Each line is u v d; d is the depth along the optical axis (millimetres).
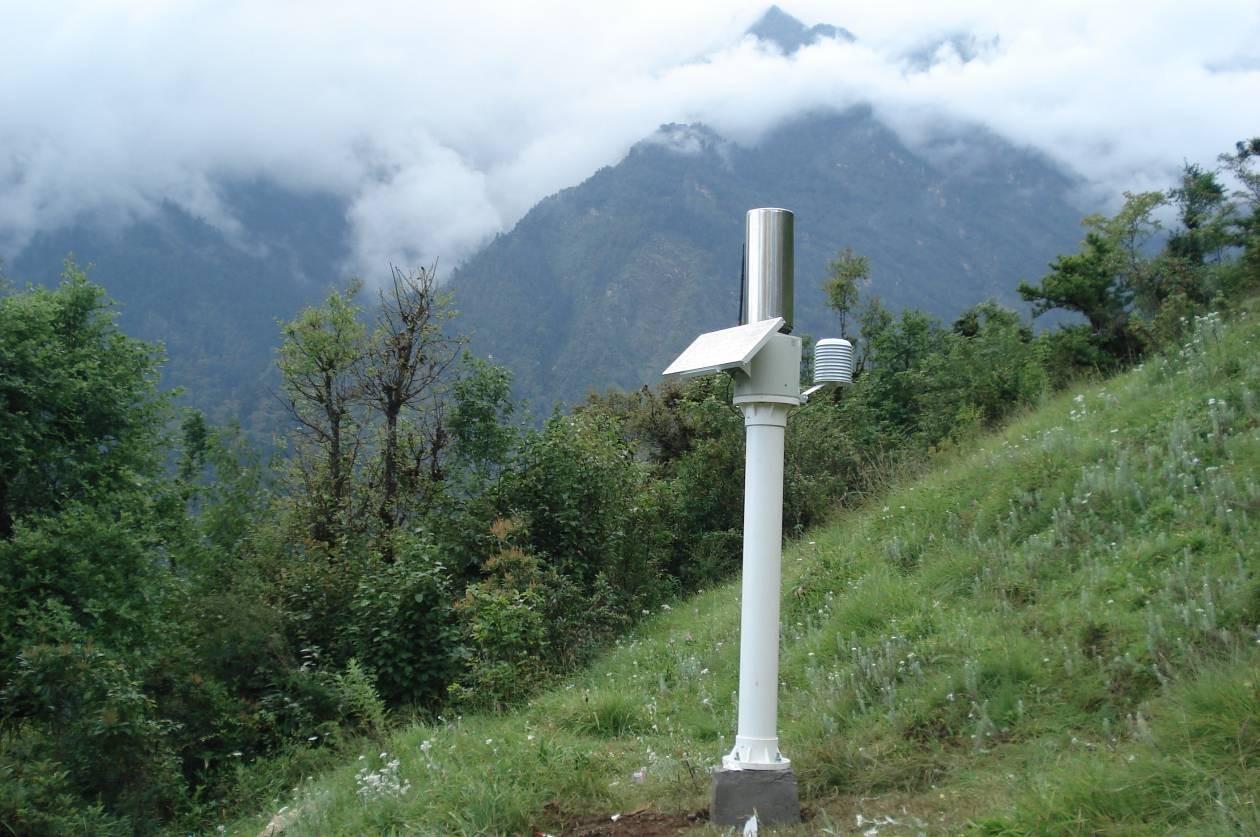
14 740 10477
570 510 15664
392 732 9875
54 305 20703
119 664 11180
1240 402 9969
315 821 7137
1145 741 4957
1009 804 4812
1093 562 8250
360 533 17516
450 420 18719
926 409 21531
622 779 6820
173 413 22125
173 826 10477
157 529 19578
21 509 18328
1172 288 21734
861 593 9594
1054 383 18766
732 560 18484
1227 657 5875
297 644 13984
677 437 24391
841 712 7348
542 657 12352
